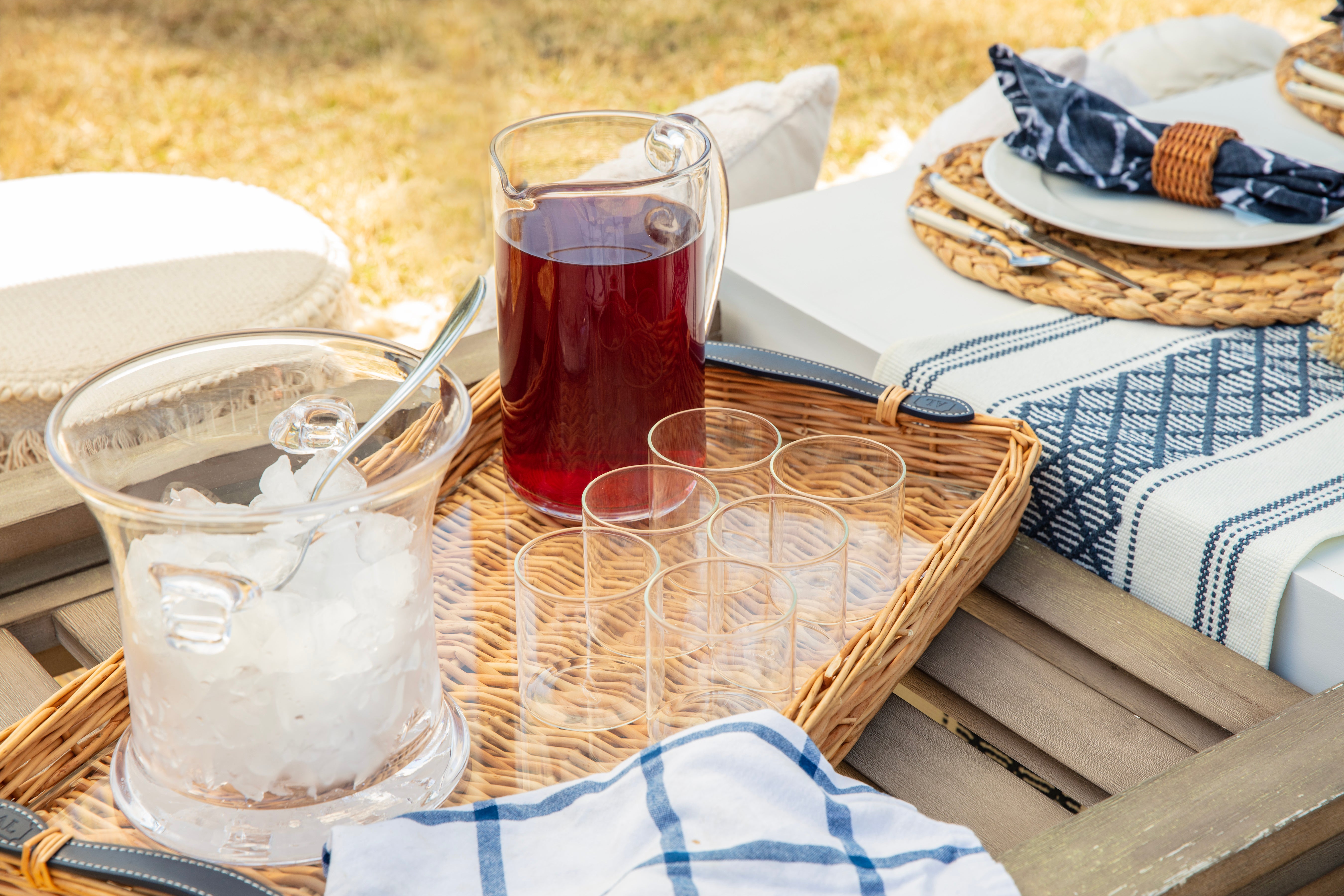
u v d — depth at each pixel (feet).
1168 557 2.13
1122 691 1.93
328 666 1.34
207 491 1.56
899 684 1.97
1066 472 2.30
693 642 1.64
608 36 11.66
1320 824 1.49
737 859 1.29
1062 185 3.22
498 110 10.45
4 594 2.16
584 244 1.93
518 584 1.76
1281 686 1.91
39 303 3.88
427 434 1.49
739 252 3.21
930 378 2.59
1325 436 2.30
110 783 1.62
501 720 1.80
